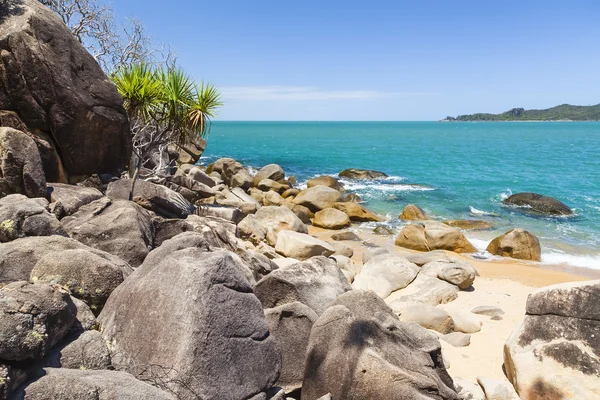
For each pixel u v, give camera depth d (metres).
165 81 13.30
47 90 11.20
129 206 9.15
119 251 8.14
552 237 19.12
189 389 4.16
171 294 4.62
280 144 78.75
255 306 5.00
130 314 4.72
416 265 14.07
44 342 3.62
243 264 8.93
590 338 6.87
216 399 4.30
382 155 56.50
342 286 8.53
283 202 23.44
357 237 18.88
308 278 8.21
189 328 4.37
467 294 12.35
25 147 9.12
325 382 5.77
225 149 64.62
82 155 12.00
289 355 6.30
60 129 11.46
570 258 16.39
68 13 18.38
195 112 13.75
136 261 8.24
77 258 5.35
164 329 4.46
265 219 17.31
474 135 125.69
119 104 12.52
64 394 3.37
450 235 17.17
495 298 12.06
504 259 16.28
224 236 11.09
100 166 12.49
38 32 11.15
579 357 6.82
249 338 4.78
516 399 6.93
